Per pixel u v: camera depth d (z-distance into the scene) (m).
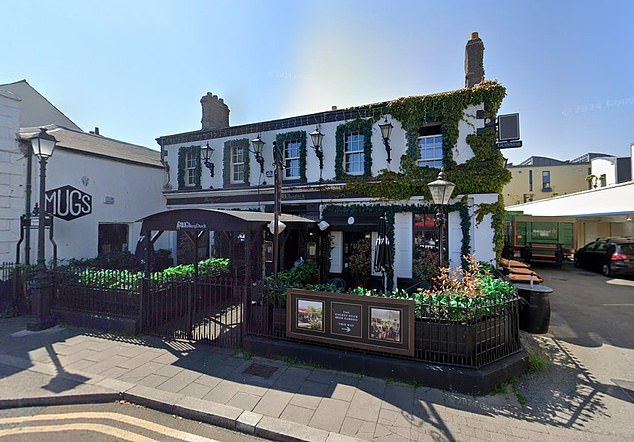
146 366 5.48
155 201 15.76
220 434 3.90
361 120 12.29
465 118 10.85
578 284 13.22
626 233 20.25
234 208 14.65
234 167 15.20
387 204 11.81
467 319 5.01
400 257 11.62
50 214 10.12
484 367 4.92
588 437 3.72
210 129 16.00
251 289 6.34
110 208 13.44
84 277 7.87
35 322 7.35
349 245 12.75
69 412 4.32
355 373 5.25
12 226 9.94
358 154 12.59
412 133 11.45
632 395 4.67
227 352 6.09
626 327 7.75
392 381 5.00
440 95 11.11
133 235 14.66
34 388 4.73
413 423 3.97
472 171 10.64
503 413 4.20
